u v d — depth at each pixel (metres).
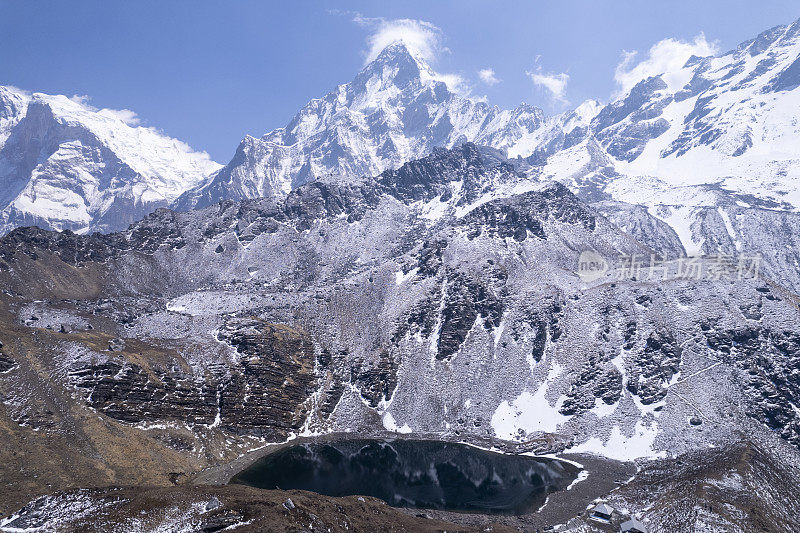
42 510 136.88
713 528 149.00
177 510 134.88
